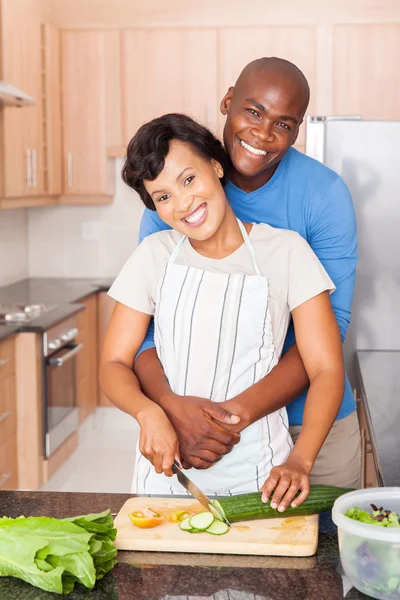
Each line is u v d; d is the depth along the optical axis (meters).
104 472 4.24
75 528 1.13
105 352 1.60
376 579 1.06
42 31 4.57
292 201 1.73
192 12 4.70
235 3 4.66
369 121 2.97
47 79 4.61
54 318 3.74
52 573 1.06
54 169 4.78
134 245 5.35
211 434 1.45
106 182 4.91
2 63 3.92
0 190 3.96
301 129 4.65
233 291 1.48
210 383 1.51
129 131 4.85
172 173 1.43
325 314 1.50
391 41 4.58
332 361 1.47
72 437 4.26
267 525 1.26
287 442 1.54
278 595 1.08
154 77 4.79
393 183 2.98
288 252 1.52
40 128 4.53
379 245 3.01
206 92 4.75
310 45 4.63
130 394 1.49
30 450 3.64
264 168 1.67
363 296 3.04
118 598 1.08
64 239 5.39
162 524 1.27
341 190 1.74
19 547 1.09
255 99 1.59
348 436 1.85
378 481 1.61
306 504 1.29
